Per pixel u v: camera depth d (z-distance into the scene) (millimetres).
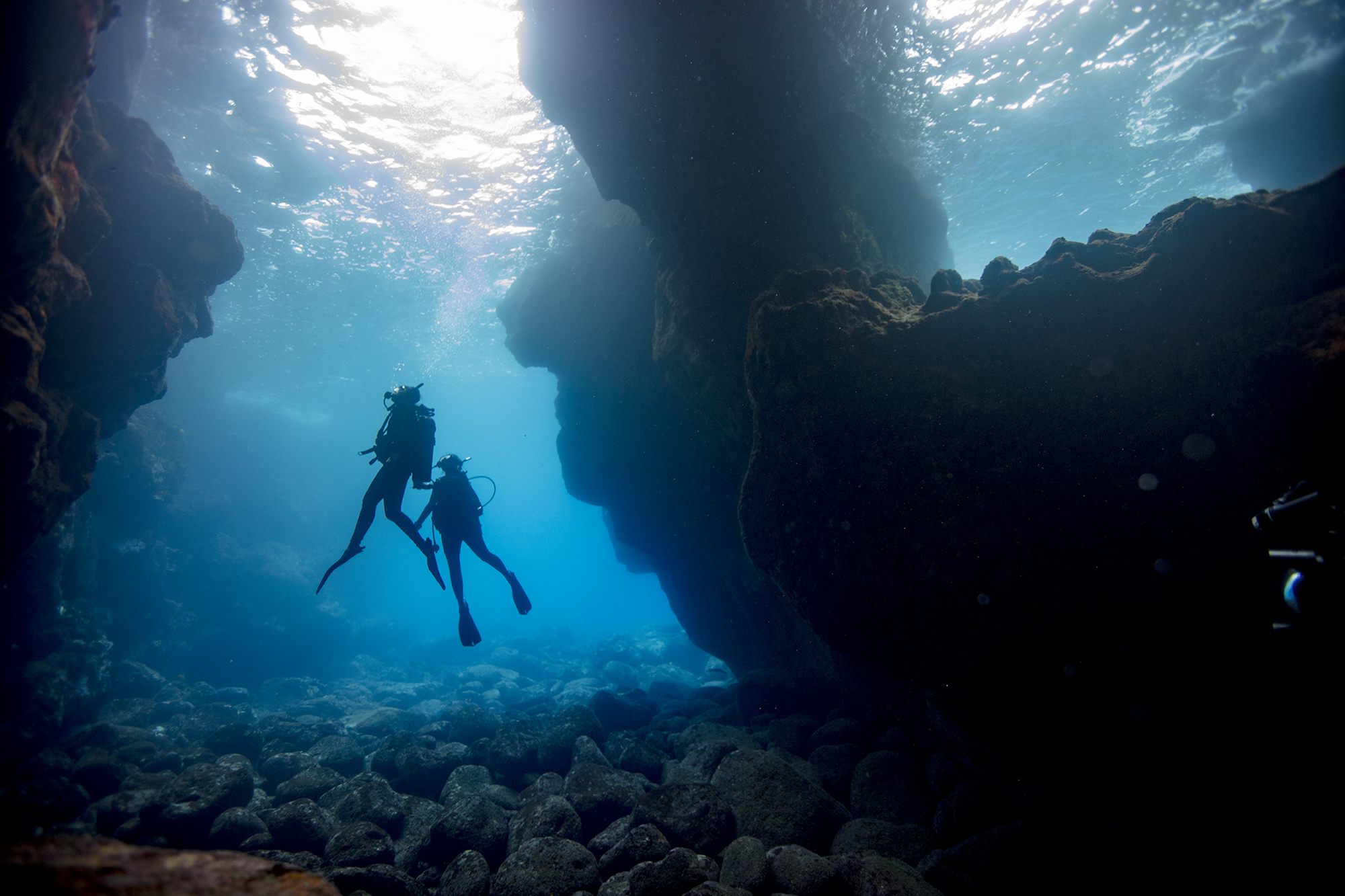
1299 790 4012
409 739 9297
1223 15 10281
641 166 8656
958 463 5125
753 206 8195
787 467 6156
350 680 23062
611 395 14227
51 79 3914
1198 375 4387
